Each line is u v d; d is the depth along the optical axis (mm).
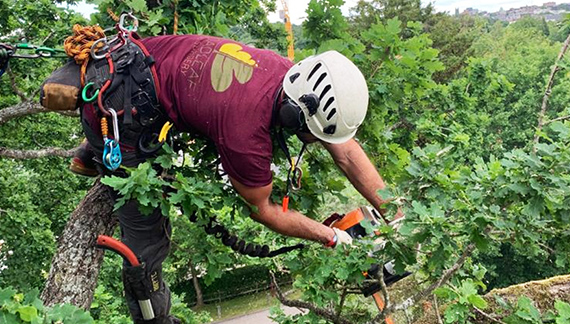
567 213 2727
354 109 2785
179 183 2738
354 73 2807
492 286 17203
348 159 3209
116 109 2797
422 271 3861
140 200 2627
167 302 3236
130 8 3801
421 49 4555
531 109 19469
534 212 2658
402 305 3463
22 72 7117
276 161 3379
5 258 9492
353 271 3127
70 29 6641
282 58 2951
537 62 25625
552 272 16438
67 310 2299
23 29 7141
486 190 2863
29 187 9945
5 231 9250
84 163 3496
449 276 3373
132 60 2801
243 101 2691
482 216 2711
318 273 3205
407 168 2973
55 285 3805
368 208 3561
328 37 4062
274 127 2838
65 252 3842
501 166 2834
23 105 5668
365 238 3225
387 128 5402
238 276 19547
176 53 2855
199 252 3732
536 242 3100
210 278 3760
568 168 2674
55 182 10695
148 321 3174
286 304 4141
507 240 3090
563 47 4918
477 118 7863
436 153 3018
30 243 9562
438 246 2863
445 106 7273
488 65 7852
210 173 3172
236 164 2732
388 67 4039
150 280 3062
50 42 6820
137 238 3029
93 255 3869
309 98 2703
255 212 2959
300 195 3504
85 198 3898
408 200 2975
